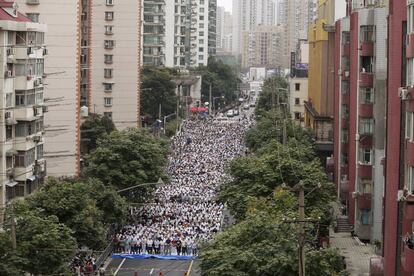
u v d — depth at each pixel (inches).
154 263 2987.2
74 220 2625.5
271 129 4805.6
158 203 3828.7
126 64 5876.0
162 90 7229.3
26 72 3053.6
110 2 5807.1
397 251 2091.5
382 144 3078.2
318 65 4928.6
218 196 2952.8
